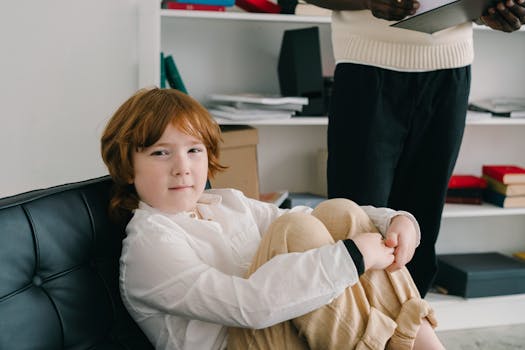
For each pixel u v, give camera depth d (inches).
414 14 58.9
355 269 42.9
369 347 42.4
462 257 104.9
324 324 42.9
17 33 83.1
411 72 64.4
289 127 101.3
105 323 44.7
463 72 65.9
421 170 69.4
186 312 43.4
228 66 97.7
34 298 39.7
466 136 109.1
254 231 55.1
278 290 42.0
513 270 97.2
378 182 67.2
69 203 45.5
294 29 92.9
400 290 46.6
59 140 86.4
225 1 85.1
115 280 47.3
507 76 108.3
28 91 84.6
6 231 39.1
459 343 91.4
